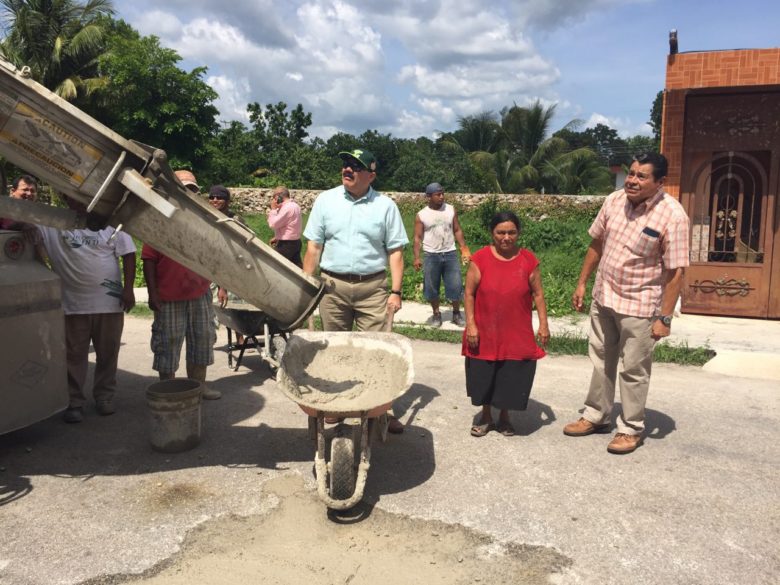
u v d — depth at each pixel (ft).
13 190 15.76
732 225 29.68
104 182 11.25
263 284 12.80
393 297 15.29
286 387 11.88
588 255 15.93
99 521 11.42
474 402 15.30
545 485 12.98
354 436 12.21
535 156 113.19
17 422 14.07
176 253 12.32
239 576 9.77
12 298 13.76
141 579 9.70
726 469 13.79
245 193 76.33
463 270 40.88
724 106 28.86
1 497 12.30
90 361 22.76
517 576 9.84
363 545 10.68
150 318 30.86
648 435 15.80
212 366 22.29
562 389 19.74
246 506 12.00
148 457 14.30
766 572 9.97
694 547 10.68
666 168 13.58
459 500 12.30
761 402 18.52
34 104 10.61
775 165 28.43
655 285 14.08
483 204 68.49
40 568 9.97
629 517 11.68
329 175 126.41
